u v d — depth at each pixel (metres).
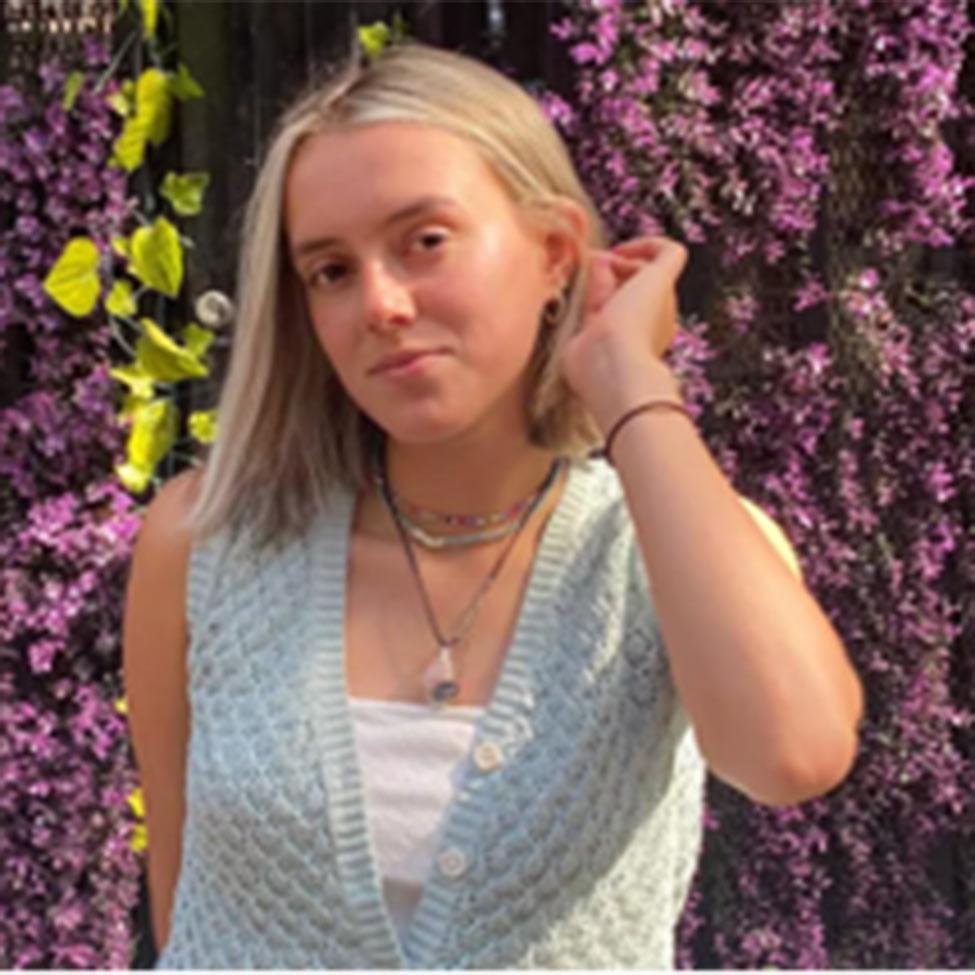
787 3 1.74
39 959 1.83
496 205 0.84
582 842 0.85
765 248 1.79
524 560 0.93
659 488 0.78
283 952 0.86
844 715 0.74
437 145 0.82
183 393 1.92
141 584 1.00
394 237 0.81
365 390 0.83
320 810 0.85
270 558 0.94
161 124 1.81
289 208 0.85
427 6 1.86
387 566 0.94
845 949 1.92
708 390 1.77
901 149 1.80
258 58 1.89
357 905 0.84
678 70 1.73
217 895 0.90
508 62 1.84
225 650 0.92
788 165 1.77
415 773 0.87
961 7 1.80
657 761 0.89
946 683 1.92
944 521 1.87
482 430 0.90
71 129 1.76
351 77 0.86
